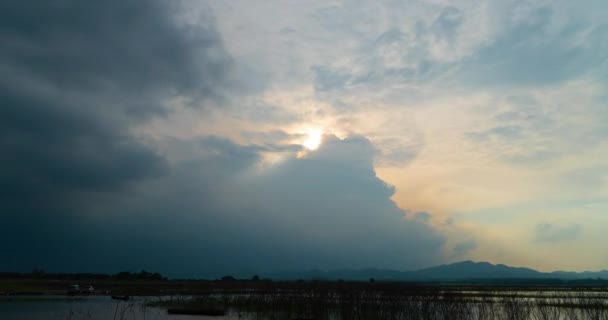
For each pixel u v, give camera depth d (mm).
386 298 35969
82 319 37625
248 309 43000
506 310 29906
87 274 171750
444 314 31234
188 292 79250
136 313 42125
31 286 91125
